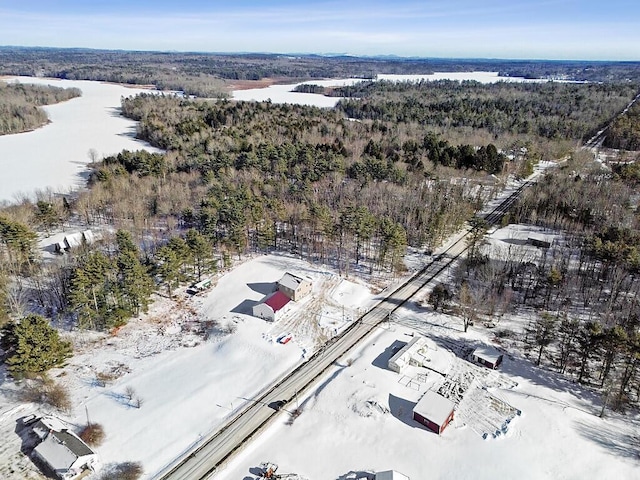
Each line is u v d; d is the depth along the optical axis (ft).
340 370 173.47
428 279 245.04
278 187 329.52
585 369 175.01
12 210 302.04
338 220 273.75
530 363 180.75
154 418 149.59
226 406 156.15
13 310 199.93
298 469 132.98
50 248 273.95
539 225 316.40
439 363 177.47
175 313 212.64
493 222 322.34
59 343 163.73
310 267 253.03
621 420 152.25
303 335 194.59
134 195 319.68
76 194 359.05
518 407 156.04
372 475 130.41
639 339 150.00
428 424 146.20
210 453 137.80
